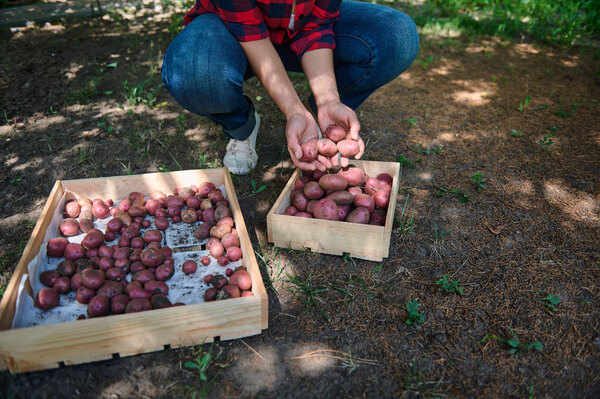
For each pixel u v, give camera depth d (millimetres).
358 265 2439
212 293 2082
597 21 6246
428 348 1985
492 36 6207
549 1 6848
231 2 2334
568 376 1864
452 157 3461
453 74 4980
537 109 4184
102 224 2621
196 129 3801
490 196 3004
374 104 4281
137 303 1939
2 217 2777
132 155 3441
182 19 6629
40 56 5160
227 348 1969
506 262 2459
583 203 2924
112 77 4734
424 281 2342
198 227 2535
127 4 7379
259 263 2439
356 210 2471
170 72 2518
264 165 3340
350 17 2854
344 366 1903
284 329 2072
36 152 3453
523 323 2096
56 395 1760
